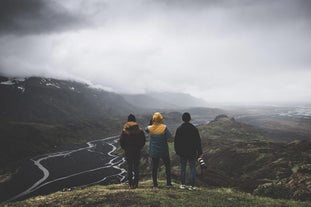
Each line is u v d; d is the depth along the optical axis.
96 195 12.41
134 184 14.38
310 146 51.84
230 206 11.18
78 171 95.12
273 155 51.00
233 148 62.94
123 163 104.25
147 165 76.19
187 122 13.61
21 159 135.12
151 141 13.88
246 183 27.00
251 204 11.75
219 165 55.47
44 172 96.56
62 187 76.25
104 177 84.12
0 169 109.62
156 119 13.84
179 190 13.54
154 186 14.50
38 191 74.06
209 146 75.44
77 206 11.12
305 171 17.66
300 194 15.27
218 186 26.80
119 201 11.40
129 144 14.05
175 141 13.60
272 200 12.99
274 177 39.34
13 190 76.50
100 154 131.38
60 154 139.75
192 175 13.77
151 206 10.77
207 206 10.98
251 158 53.22
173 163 62.38
